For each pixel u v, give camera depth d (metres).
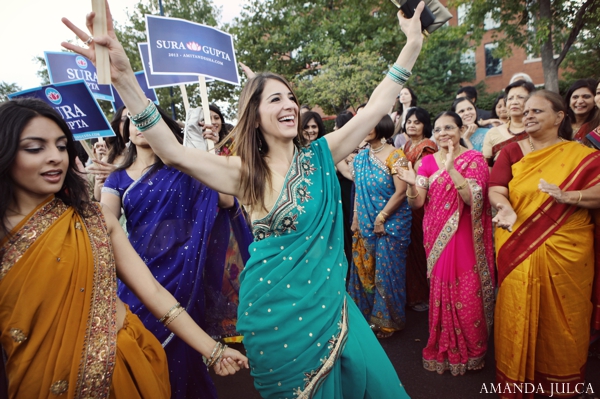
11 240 1.31
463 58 22.83
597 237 2.53
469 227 2.81
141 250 2.38
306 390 1.56
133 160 2.56
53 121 1.40
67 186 1.48
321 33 15.59
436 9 1.93
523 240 2.45
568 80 16.09
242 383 3.04
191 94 17.44
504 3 11.41
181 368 2.27
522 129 3.93
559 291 2.38
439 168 3.03
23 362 1.28
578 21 10.89
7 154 1.28
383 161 3.56
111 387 1.39
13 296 1.28
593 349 3.00
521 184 2.48
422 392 2.70
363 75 13.01
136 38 17.52
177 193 2.45
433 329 2.90
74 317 1.34
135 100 1.46
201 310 2.48
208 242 2.68
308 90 14.27
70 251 1.36
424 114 3.98
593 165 2.35
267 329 1.58
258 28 18.19
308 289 1.59
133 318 1.58
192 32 3.09
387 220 3.47
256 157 1.69
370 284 3.69
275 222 1.63
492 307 2.86
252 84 1.72
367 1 15.70
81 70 3.83
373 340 1.73
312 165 1.74
